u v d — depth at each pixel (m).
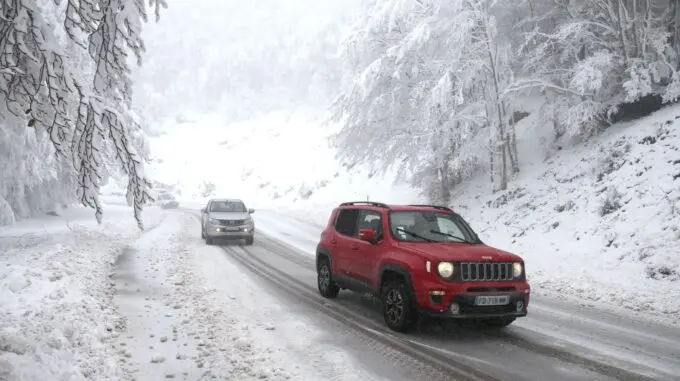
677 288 10.34
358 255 8.35
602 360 6.09
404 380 5.28
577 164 19.19
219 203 19.36
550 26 23.67
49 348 5.45
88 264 11.59
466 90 21.77
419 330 7.29
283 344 6.46
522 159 22.80
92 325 6.77
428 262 6.67
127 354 5.98
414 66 21.80
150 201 6.13
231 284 10.49
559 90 21.09
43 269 9.95
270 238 21.11
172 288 9.86
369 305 8.97
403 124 23.48
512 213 19.08
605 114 20.33
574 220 16.17
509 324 7.87
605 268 12.52
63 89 5.42
